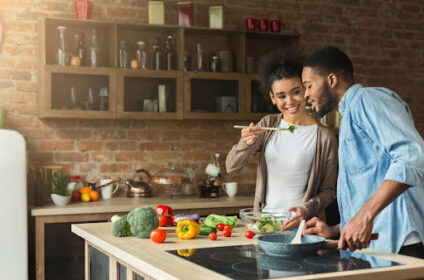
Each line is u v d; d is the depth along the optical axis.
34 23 4.61
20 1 4.57
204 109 4.80
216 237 2.31
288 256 1.86
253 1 5.26
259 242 1.95
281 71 2.97
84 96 4.46
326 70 2.32
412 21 5.82
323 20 5.48
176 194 4.69
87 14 4.55
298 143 3.00
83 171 4.76
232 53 4.97
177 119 4.70
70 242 4.13
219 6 4.93
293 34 5.10
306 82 2.39
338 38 5.53
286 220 2.44
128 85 4.58
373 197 1.93
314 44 5.44
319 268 1.68
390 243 2.15
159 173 4.65
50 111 4.32
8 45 4.54
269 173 3.05
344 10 5.55
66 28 4.44
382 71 5.69
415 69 5.83
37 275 4.03
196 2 5.08
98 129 4.80
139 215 2.35
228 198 4.71
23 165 3.93
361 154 2.19
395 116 2.03
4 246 3.87
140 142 4.92
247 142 2.87
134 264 1.92
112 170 4.84
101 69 4.45
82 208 4.10
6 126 4.54
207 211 4.42
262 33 5.00
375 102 2.09
